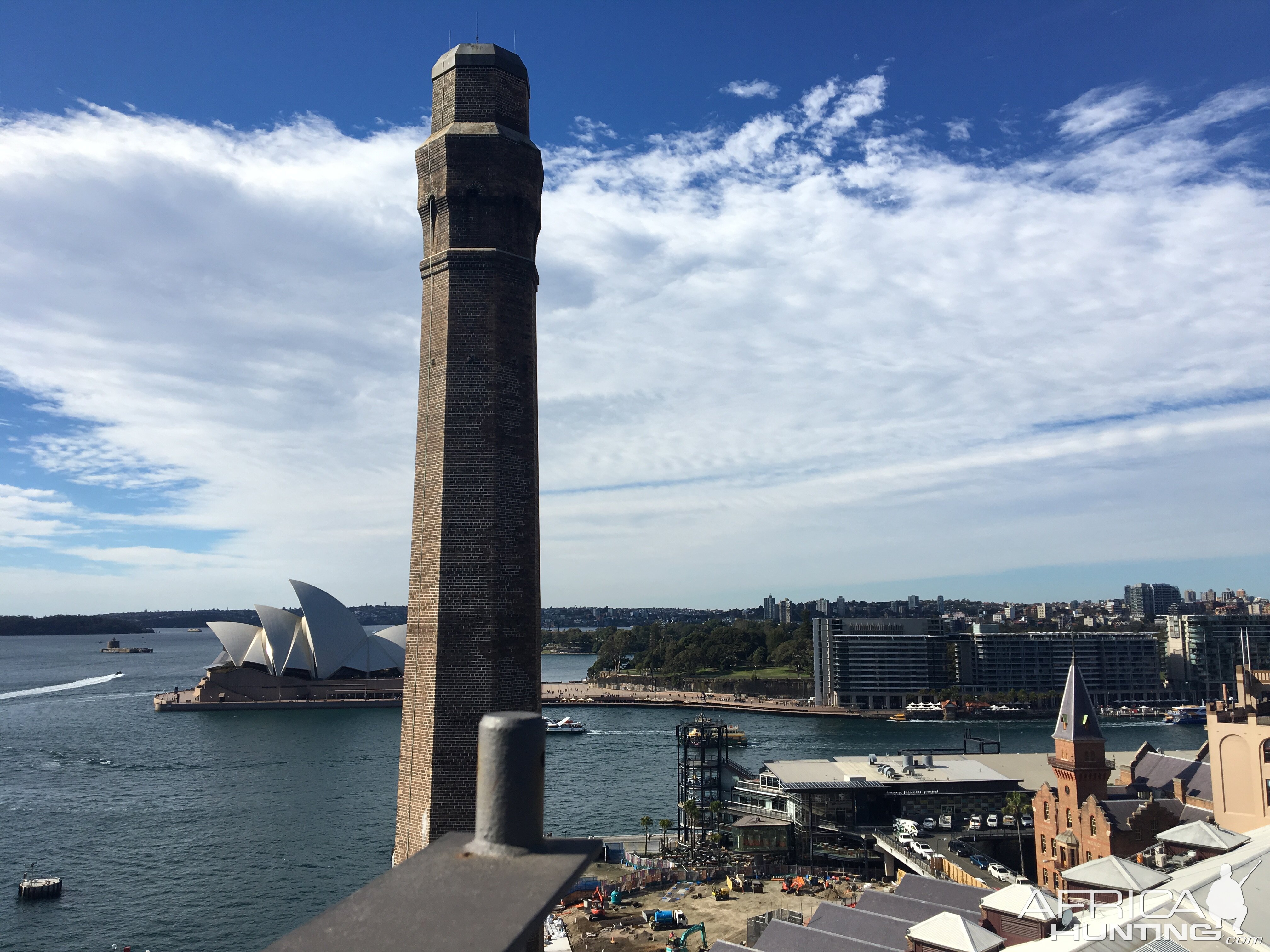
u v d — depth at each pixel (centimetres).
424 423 4178
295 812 14838
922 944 6253
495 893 715
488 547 3950
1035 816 11131
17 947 9219
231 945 9275
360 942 628
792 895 10706
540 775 846
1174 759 11094
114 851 12575
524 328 4231
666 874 11438
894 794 12825
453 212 4194
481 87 4319
